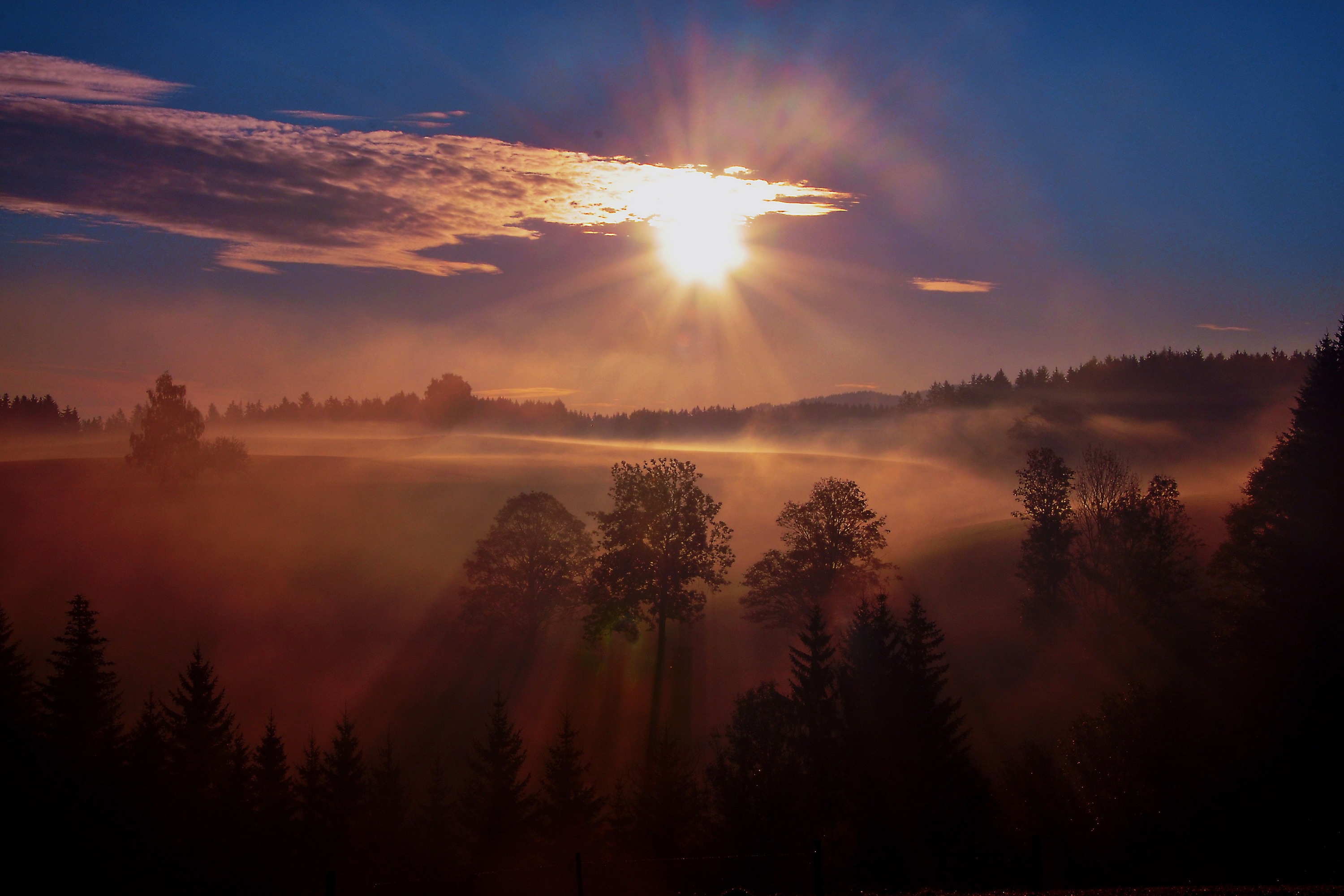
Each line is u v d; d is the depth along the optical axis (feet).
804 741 111.14
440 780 120.16
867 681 115.14
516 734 163.02
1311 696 101.81
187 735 124.16
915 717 107.14
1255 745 100.01
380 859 106.63
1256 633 120.98
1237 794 92.43
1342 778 90.48
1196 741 98.78
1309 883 72.79
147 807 97.81
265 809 108.17
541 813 111.65
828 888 86.22
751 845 96.53
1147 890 50.60
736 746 108.68
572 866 94.79
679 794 104.94
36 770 71.05
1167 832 90.02
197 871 74.38
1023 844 95.45
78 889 62.13
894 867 92.12
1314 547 125.08
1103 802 95.81
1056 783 102.53
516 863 106.32
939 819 96.27
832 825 103.40
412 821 120.06
